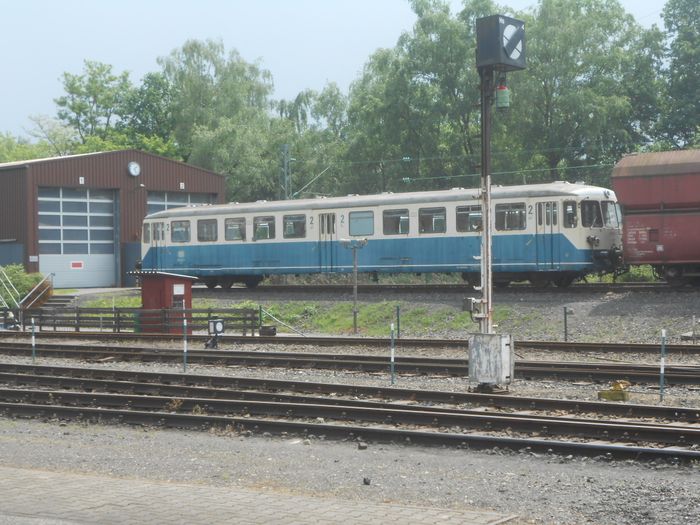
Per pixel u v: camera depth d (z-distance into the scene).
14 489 9.66
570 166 64.12
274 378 20.45
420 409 14.86
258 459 12.25
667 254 30.02
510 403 15.51
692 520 8.91
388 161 66.06
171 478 11.11
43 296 43.81
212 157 70.88
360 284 41.06
